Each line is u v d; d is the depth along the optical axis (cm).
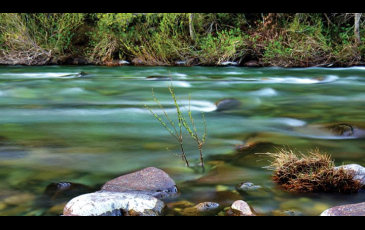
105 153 445
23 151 451
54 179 371
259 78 1073
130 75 1177
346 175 341
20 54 1495
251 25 1587
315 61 1373
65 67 1400
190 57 1455
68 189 349
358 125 538
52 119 611
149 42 1522
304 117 627
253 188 345
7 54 1520
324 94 848
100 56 1505
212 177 374
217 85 959
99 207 290
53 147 467
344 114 654
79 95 836
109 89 905
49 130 545
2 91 868
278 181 360
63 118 618
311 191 339
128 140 496
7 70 1297
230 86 945
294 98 803
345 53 1361
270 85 963
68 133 529
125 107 702
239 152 445
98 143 483
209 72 1247
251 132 532
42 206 317
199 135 517
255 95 829
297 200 325
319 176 342
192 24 1509
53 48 1507
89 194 306
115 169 397
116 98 808
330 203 320
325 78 1055
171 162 416
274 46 1398
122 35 1527
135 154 442
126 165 408
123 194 309
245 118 620
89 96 827
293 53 1373
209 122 591
